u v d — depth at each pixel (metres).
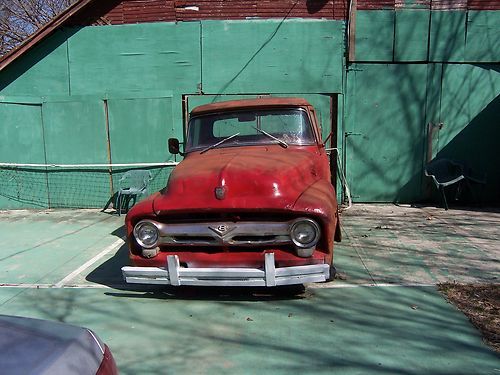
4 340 2.00
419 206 8.81
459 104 8.89
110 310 4.27
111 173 9.27
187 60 8.92
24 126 9.15
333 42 8.76
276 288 4.68
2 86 9.20
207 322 3.97
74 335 2.14
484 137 8.95
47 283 5.04
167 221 4.15
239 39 8.82
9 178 9.23
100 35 8.98
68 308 4.34
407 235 6.60
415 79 8.83
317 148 5.15
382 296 4.41
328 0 8.69
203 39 8.85
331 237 3.94
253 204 3.90
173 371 3.21
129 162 9.23
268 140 5.14
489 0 8.63
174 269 4.04
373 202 9.17
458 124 8.93
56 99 9.15
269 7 8.77
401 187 9.09
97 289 4.83
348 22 8.66
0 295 4.69
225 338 3.67
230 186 4.03
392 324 3.82
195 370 3.21
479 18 8.67
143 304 4.40
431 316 3.95
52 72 9.12
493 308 4.06
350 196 9.15
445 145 8.98
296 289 4.63
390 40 8.73
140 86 9.05
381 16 8.68
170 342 3.63
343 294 4.48
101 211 9.12
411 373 3.10
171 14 8.88
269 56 8.84
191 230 4.06
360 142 9.01
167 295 4.61
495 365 3.17
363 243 6.23
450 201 9.02
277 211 3.88
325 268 3.85
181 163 4.85
